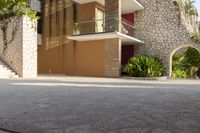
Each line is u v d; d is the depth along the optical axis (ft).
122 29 70.23
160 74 70.74
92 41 75.00
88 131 11.27
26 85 36.19
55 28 82.74
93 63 74.49
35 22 59.62
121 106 18.12
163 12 77.15
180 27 75.00
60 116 14.52
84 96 23.98
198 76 87.51
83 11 77.92
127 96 24.23
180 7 75.97
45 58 84.58
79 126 12.17
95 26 69.41
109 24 68.85
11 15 58.59
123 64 82.94
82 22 71.61
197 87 37.93
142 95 25.23
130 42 78.59
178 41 75.15
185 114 15.26
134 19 81.10
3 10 59.06
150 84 43.80
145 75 66.54
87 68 75.56
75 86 35.70
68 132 11.13
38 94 25.30
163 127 12.06
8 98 22.07
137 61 68.08
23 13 56.70
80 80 51.21
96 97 23.24
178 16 75.36
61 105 18.40
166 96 24.52
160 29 77.51
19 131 11.27
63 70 80.48
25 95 24.36
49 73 83.46
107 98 22.56
